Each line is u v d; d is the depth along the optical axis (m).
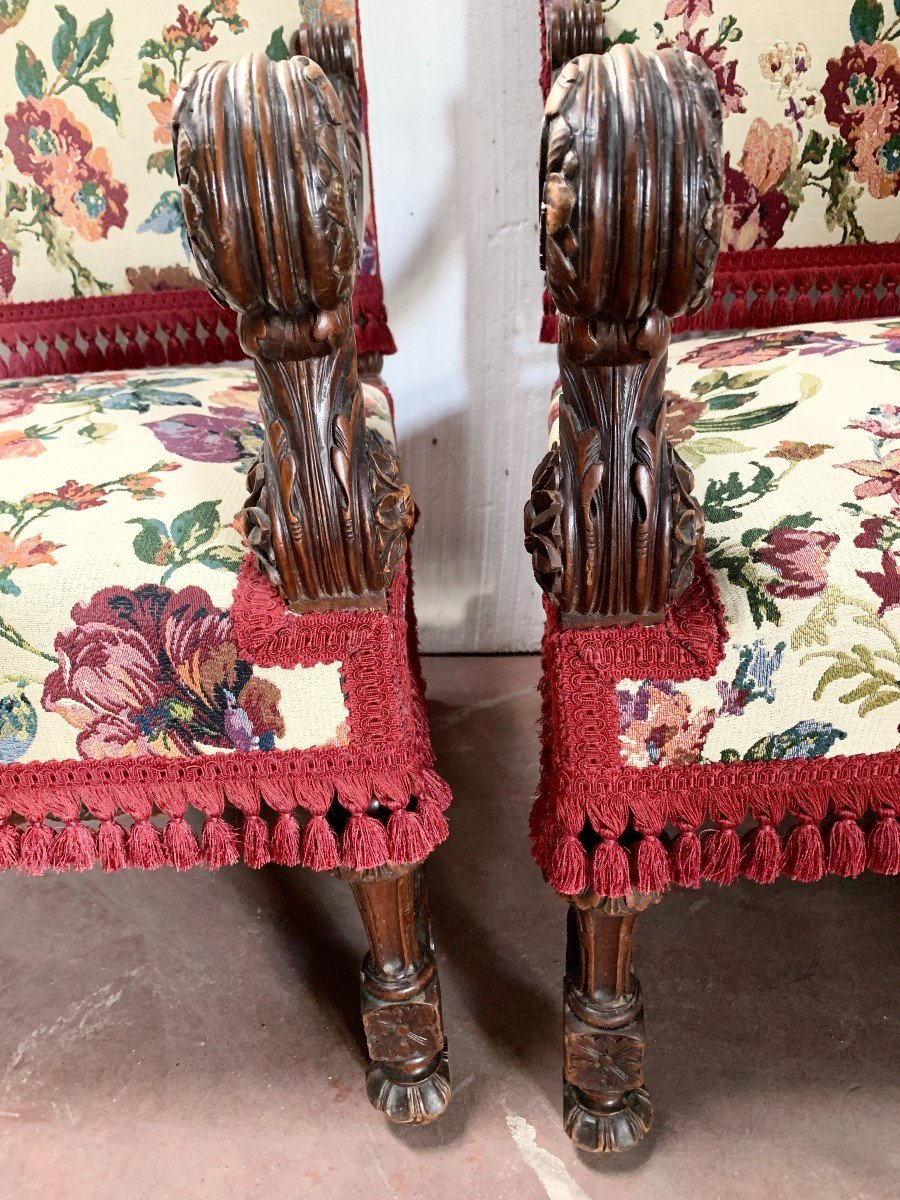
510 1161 0.61
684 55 0.32
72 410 0.58
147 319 0.78
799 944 0.75
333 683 0.45
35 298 0.77
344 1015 0.72
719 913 0.79
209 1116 0.65
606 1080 0.57
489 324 0.97
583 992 0.55
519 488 1.06
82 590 0.44
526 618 1.13
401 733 0.47
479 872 0.84
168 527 0.46
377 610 0.44
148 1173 0.61
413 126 0.88
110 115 0.72
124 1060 0.69
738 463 0.47
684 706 0.44
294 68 0.32
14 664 0.44
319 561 0.42
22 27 0.69
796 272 0.74
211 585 0.44
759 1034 0.68
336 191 0.31
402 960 0.57
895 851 0.46
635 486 0.39
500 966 0.75
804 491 0.45
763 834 0.46
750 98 0.69
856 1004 0.70
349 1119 0.64
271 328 0.36
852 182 0.71
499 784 0.94
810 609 0.41
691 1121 0.62
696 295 0.33
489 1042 0.69
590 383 0.38
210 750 0.47
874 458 0.46
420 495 1.07
